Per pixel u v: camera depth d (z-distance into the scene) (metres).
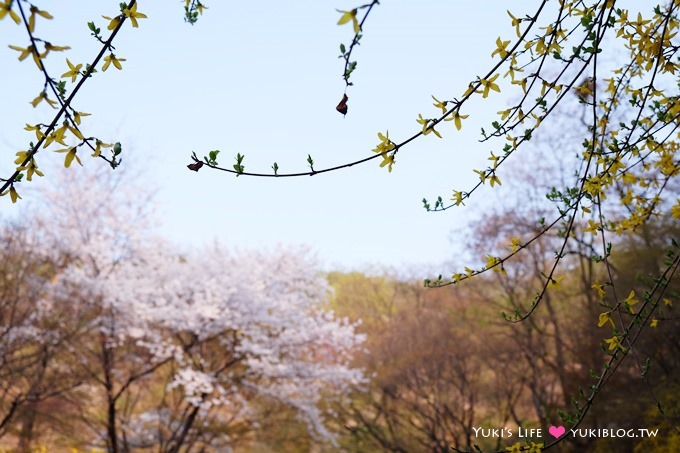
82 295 10.92
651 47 2.28
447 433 14.30
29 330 10.34
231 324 11.32
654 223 10.04
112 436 11.10
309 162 1.70
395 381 14.42
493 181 2.30
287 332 11.94
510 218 13.88
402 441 14.15
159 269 12.24
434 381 14.39
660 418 7.87
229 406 13.11
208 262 12.64
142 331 10.86
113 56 1.53
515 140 2.22
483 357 13.88
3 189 1.50
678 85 2.54
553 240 13.06
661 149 2.54
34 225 11.58
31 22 1.29
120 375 11.50
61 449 12.58
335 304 20.19
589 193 2.31
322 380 12.70
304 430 13.20
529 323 12.74
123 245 12.12
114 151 1.55
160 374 12.60
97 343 11.70
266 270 12.80
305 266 12.97
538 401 12.52
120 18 1.51
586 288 11.30
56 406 11.59
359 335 12.48
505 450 2.22
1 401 10.43
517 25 2.00
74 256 11.75
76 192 11.70
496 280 14.45
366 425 14.38
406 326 16.03
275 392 11.83
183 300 11.43
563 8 1.96
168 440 11.46
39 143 1.50
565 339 13.16
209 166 1.66
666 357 9.70
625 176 2.90
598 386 2.18
